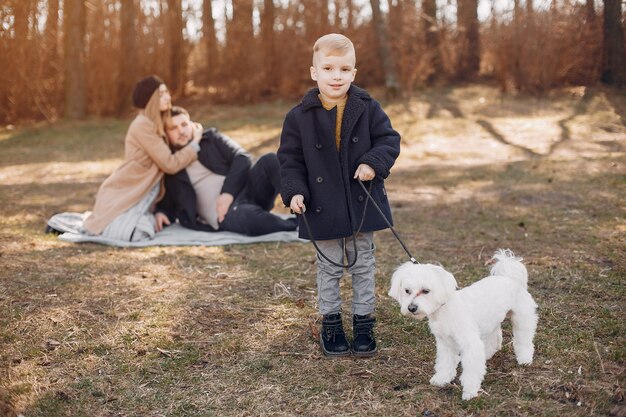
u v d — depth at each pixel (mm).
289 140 3479
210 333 3740
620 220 5953
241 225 5820
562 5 14891
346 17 16234
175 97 16562
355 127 3395
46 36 15008
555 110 13531
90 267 4898
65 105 15258
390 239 5688
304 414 2895
